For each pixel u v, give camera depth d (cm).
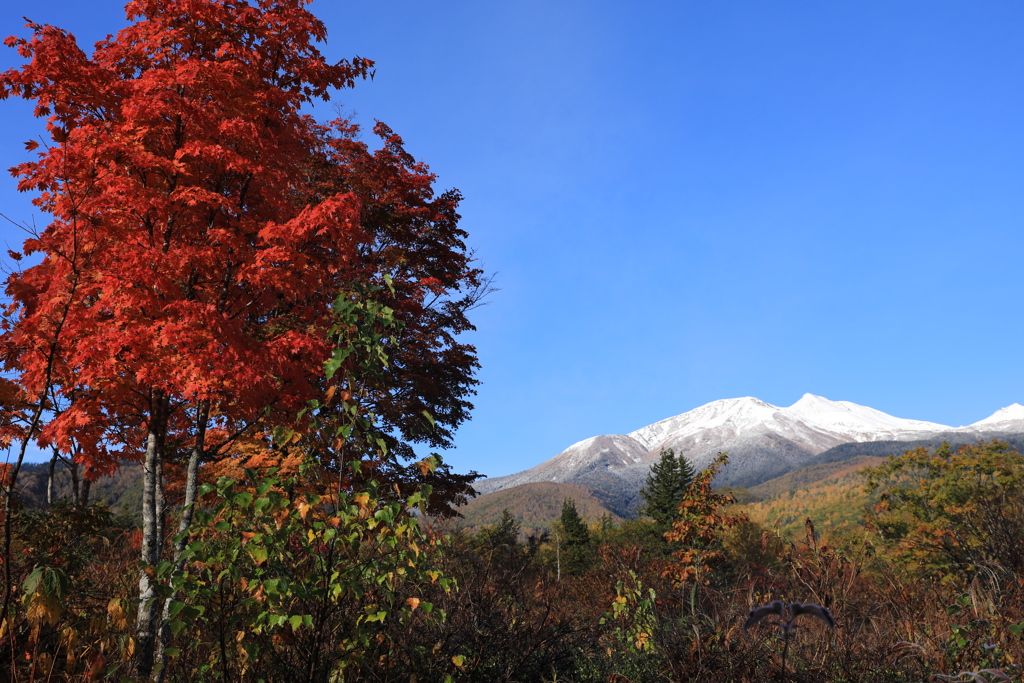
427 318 1609
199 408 760
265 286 730
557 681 551
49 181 654
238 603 421
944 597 640
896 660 480
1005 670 427
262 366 671
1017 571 668
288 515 430
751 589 601
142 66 767
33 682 372
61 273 642
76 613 496
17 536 614
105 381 657
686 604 749
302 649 439
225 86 714
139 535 859
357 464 450
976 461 2520
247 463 830
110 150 657
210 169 745
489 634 548
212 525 405
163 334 625
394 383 1378
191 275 730
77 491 1116
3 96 640
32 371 652
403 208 1529
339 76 834
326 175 1486
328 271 848
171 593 401
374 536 457
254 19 777
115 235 684
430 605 457
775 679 445
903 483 2748
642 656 607
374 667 459
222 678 433
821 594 577
